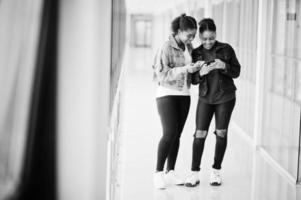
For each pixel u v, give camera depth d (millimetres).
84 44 1771
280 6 6176
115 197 3695
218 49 4754
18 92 1284
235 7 8961
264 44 6695
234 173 5586
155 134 7602
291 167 5574
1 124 1201
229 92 4859
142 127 8172
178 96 4691
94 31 1808
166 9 21812
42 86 1478
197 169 5051
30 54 1346
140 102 11133
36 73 1406
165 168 5586
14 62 1262
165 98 4676
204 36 4742
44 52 1475
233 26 9180
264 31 6672
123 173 5395
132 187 4906
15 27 1265
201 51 4781
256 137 6848
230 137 7867
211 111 4941
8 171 1252
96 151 1895
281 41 6188
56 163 1700
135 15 36656
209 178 5336
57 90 1687
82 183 1818
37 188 1535
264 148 6711
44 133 1542
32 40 1356
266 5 6602
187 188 4949
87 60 1781
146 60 24062
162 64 4617
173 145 4977
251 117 7520
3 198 1204
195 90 12695
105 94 2006
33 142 1419
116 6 4441
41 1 1421
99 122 1911
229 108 4898
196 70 4637
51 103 1610
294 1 5676
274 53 6453
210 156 6371
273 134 6402
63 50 1752
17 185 1301
